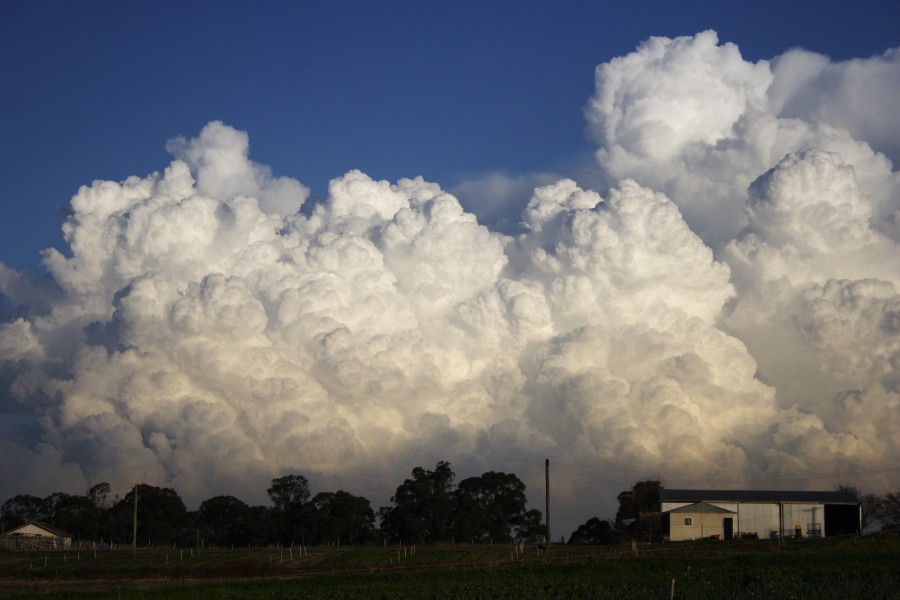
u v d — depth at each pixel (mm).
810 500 93500
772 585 51031
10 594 64625
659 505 96625
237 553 111625
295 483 140625
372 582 66375
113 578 78000
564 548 96062
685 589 50969
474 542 134000
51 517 147625
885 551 69812
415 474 137375
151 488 144000
